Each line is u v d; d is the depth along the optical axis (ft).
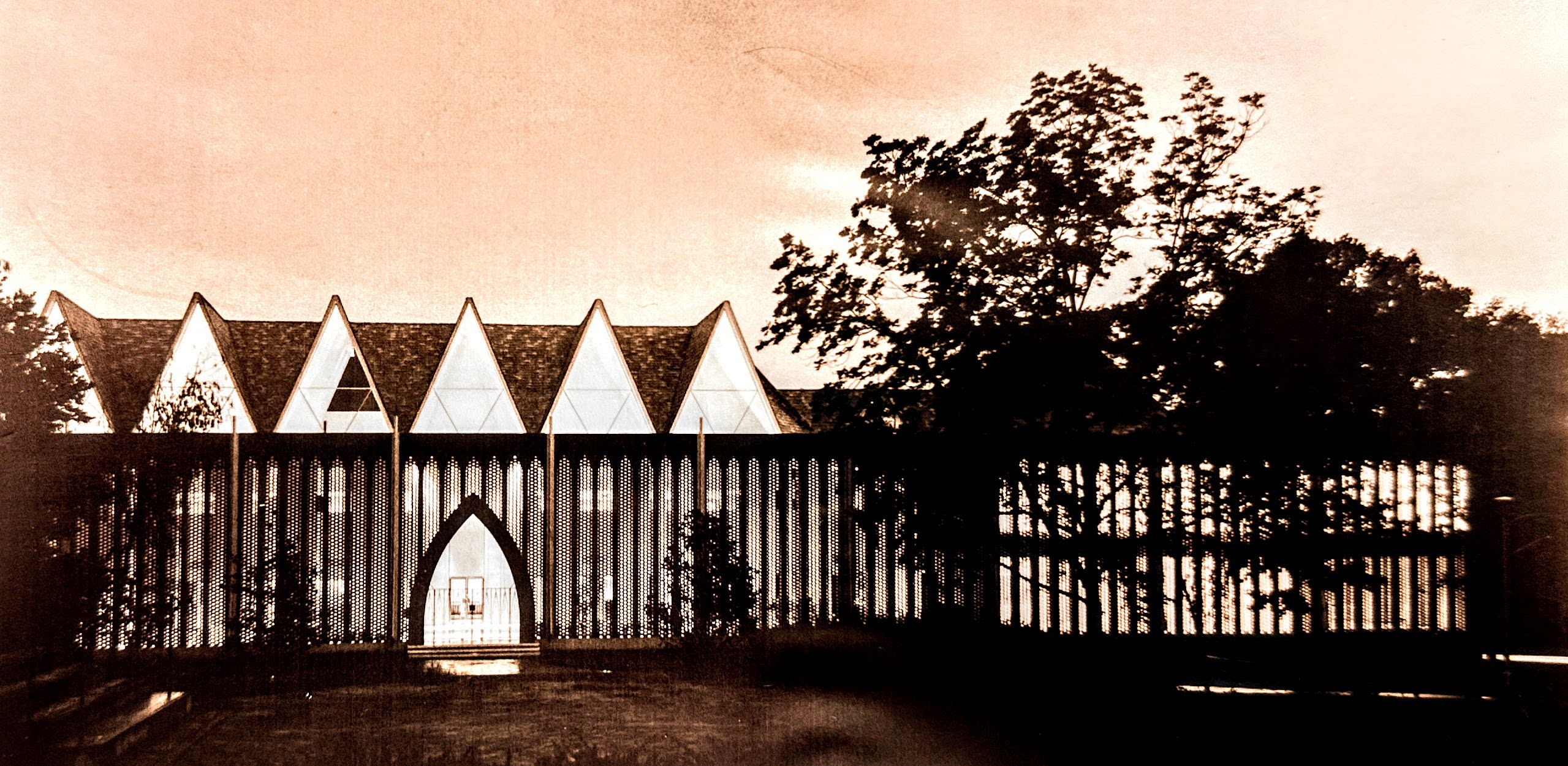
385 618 93.40
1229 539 75.41
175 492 89.15
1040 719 62.80
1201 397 68.23
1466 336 76.33
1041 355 64.90
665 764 57.06
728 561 87.51
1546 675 71.05
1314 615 73.26
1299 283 67.82
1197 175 70.28
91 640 72.08
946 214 68.39
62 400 94.99
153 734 61.52
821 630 87.45
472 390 108.68
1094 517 69.10
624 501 97.71
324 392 108.17
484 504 95.20
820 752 58.95
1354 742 57.93
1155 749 56.95
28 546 75.87
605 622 97.19
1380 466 78.23
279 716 67.97
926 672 73.20
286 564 89.30
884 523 73.51
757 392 111.75
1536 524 78.43
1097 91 69.36
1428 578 81.46
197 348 106.22
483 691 75.66
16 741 53.62
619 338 119.24
